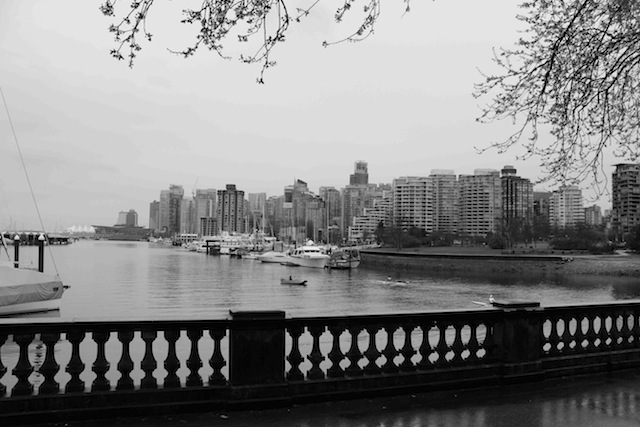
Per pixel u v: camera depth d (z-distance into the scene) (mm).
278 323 7488
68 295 65438
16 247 57594
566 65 8469
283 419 6980
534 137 8914
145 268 122188
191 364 7258
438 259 123125
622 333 10219
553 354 9492
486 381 8672
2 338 6609
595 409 7668
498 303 9133
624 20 8055
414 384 8234
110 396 6875
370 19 6488
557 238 147750
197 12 5805
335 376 7891
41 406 6648
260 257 153750
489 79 8797
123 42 5551
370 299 68625
